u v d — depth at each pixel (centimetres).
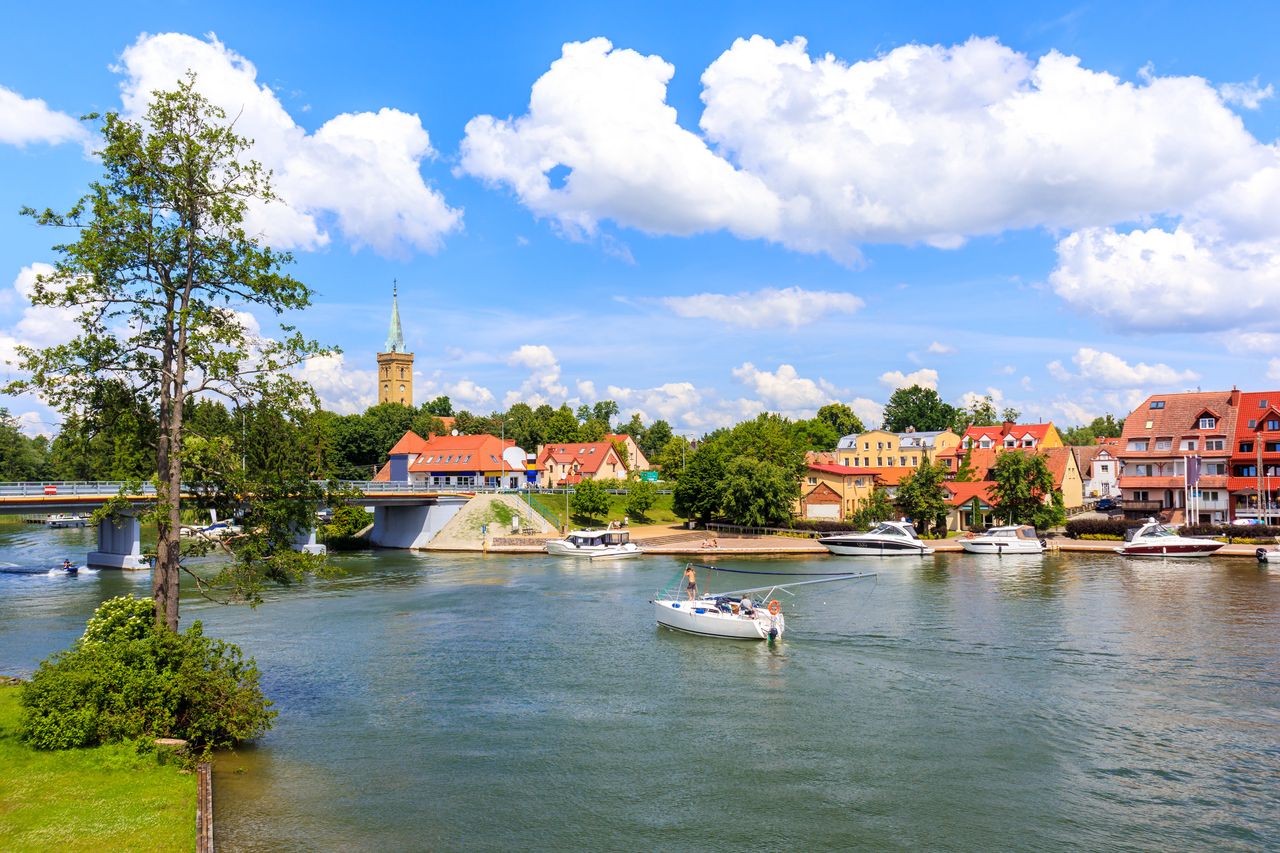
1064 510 9788
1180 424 9062
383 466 15450
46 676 2269
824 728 2805
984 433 14025
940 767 2455
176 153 2467
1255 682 3250
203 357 2389
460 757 2552
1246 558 7300
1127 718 2859
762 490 9781
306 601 5497
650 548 8406
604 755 2570
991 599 5238
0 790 1925
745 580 6297
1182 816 2128
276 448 2670
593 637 4275
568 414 17762
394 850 1948
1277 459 8244
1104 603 5019
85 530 13175
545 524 10138
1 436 13275
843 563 7394
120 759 2123
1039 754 2547
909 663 3625
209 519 2742
